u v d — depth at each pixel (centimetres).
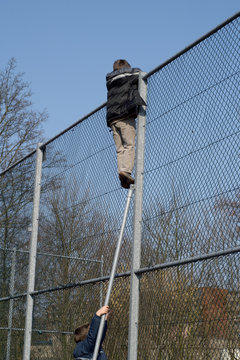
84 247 888
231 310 571
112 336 769
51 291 960
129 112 786
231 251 578
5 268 1152
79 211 918
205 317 604
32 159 1140
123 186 790
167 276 673
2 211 1190
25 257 1086
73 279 902
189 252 644
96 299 834
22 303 1063
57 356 912
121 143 805
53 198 1009
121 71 804
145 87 783
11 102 2864
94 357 643
